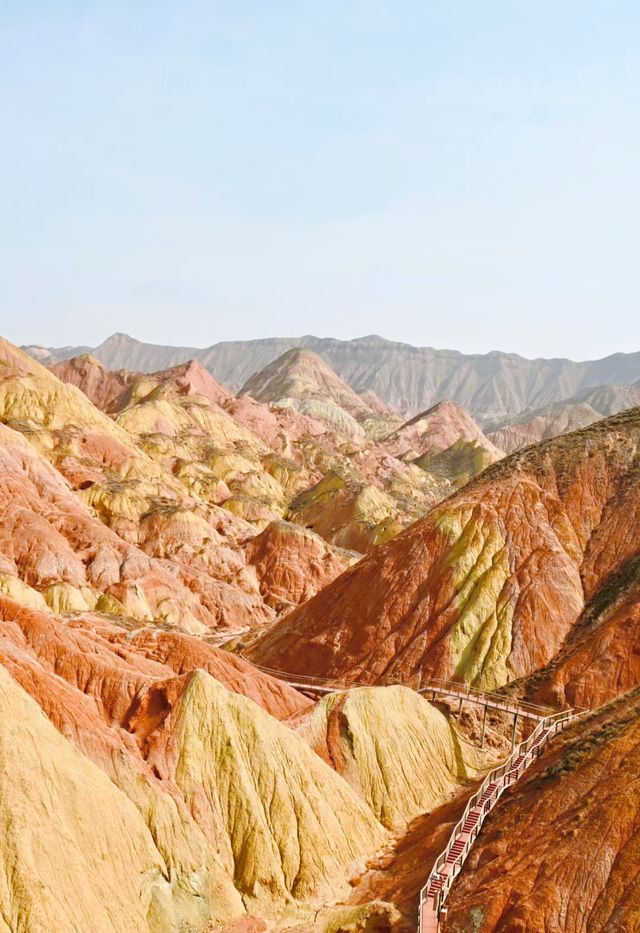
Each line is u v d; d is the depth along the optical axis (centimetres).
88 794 4609
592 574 8650
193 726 5484
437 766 6662
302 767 5662
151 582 11162
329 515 17162
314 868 5247
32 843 4172
